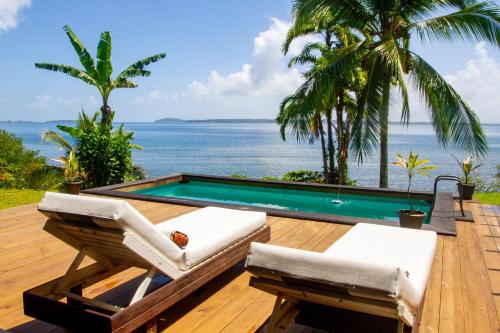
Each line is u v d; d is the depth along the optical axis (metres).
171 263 2.47
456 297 2.99
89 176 10.20
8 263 3.68
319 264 1.86
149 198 6.63
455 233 4.56
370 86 9.23
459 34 8.97
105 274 2.80
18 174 12.02
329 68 9.34
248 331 2.52
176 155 56.81
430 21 9.23
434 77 9.06
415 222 4.75
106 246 2.57
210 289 3.14
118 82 12.71
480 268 3.59
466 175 6.73
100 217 2.24
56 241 4.33
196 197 8.70
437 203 6.25
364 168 41.53
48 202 2.48
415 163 4.89
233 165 42.41
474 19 8.49
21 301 2.91
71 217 2.42
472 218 5.26
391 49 8.62
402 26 9.89
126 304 2.82
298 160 49.06
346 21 10.10
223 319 2.67
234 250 3.09
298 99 9.57
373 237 3.03
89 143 10.10
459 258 3.86
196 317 2.70
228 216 3.55
